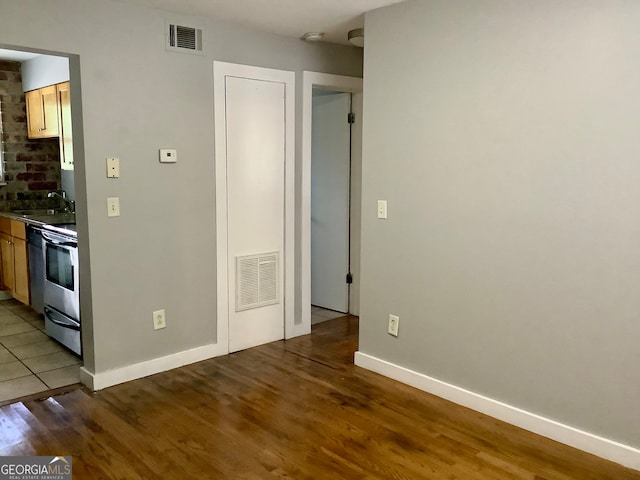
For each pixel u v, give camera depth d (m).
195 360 3.76
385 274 3.47
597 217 2.49
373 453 2.59
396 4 3.20
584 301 2.57
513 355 2.86
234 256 3.89
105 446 2.64
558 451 2.62
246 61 3.79
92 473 2.41
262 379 3.48
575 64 2.50
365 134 3.49
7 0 2.75
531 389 2.80
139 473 2.41
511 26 2.70
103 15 3.09
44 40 2.89
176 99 3.46
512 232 2.80
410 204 3.27
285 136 4.09
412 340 3.36
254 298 4.05
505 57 2.74
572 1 2.48
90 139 3.11
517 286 2.81
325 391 3.29
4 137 5.34
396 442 2.69
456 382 3.14
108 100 3.16
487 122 2.85
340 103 4.79
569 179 2.57
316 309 5.19
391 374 3.49
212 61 3.60
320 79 4.26
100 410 3.03
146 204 3.39
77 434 2.76
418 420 2.93
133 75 3.25
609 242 2.46
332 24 3.67
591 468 2.47
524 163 2.72
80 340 3.70
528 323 2.78
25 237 4.67
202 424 2.87
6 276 5.30
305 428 2.83
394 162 3.33
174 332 3.63
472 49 2.87
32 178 5.55
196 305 3.73
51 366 3.69
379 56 3.34
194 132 3.57
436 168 3.11
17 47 2.83
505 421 2.91
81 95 3.05
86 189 3.12
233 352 3.97
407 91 3.21
